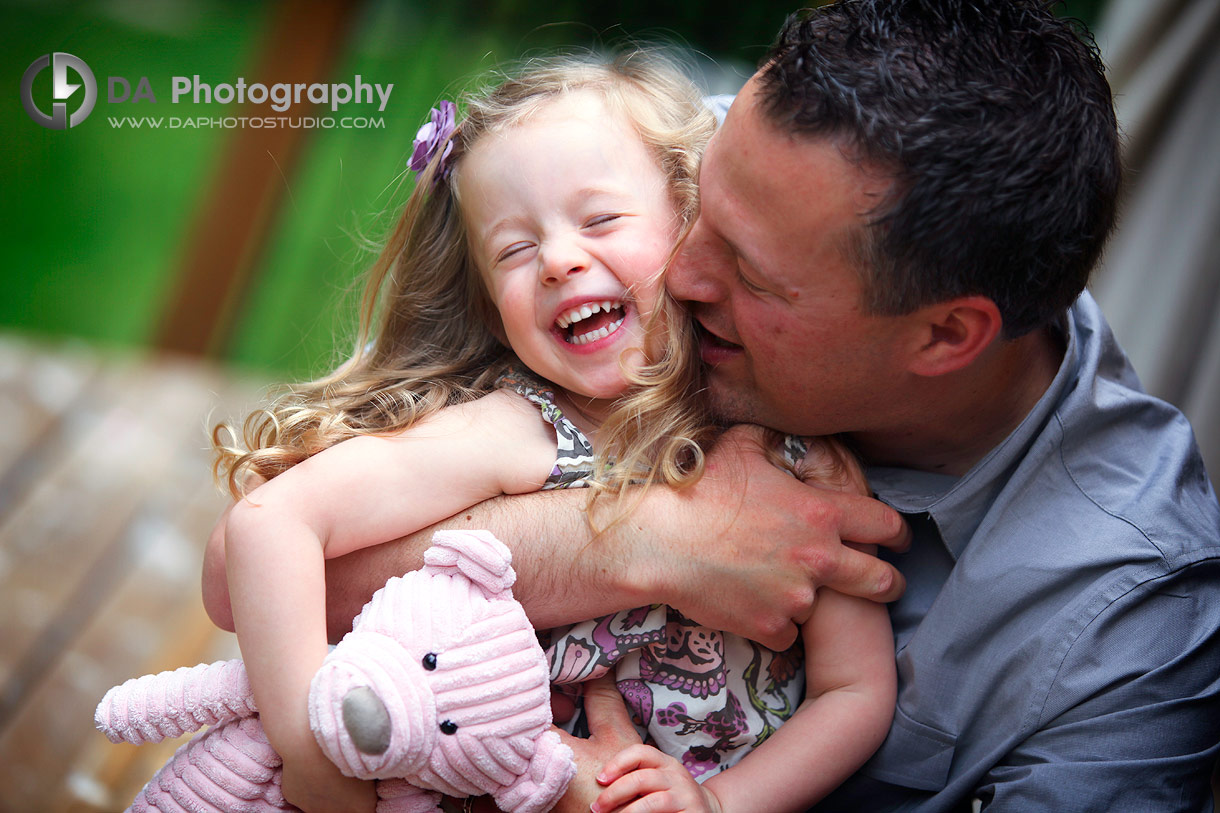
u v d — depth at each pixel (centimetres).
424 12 445
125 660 254
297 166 429
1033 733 106
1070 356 111
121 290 405
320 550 98
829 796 117
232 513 98
